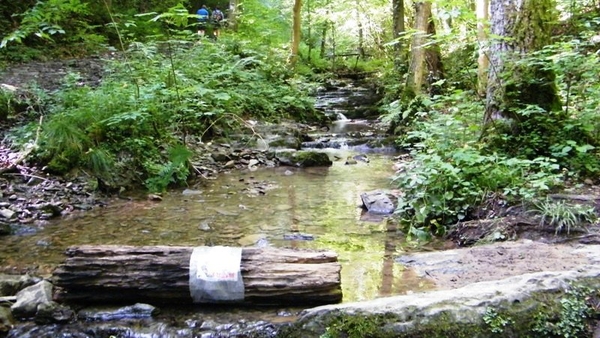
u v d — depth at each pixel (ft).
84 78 29.66
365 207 16.56
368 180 20.98
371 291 9.62
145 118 20.40
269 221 15.07
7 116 21.29
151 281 9.11
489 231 12.64
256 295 9.09
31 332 8.49
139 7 51.37
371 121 39.55
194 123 25.13
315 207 16.74
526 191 13.21
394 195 17.10
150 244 12.84
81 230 14.15
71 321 8.79
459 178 14.24
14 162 17.58
